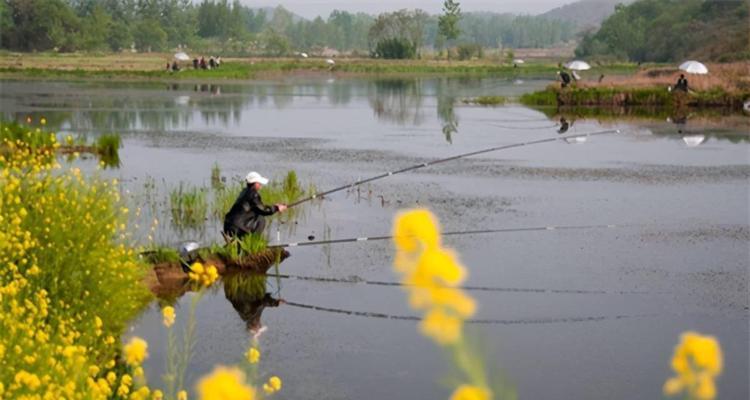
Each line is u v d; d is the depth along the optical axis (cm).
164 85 6762
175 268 1304
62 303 882
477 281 1322
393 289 1289
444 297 166
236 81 7756
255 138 3278
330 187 2155
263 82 7675
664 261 1447
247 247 1389
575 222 1758
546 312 1173
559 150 2980
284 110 4622
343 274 1359
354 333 1094
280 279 1321
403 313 1177
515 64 10462
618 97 5097
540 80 8450
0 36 14262
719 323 1134
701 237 1627
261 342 1052
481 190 2144
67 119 3853
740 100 5050
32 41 14538
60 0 15525
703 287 1298
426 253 167
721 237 1628
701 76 5584
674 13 14175
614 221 1772
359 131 3588
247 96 5700
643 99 5088
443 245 1545
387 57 13375
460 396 181
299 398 881
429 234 168
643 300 1232
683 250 1524
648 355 1016
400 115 4381
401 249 168
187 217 1708
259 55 16425
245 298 1224
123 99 5131
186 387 884
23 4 14450
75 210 1039
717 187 2200
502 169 2519
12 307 736
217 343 1038
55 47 14638
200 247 1383
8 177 1103
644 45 14075
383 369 970
